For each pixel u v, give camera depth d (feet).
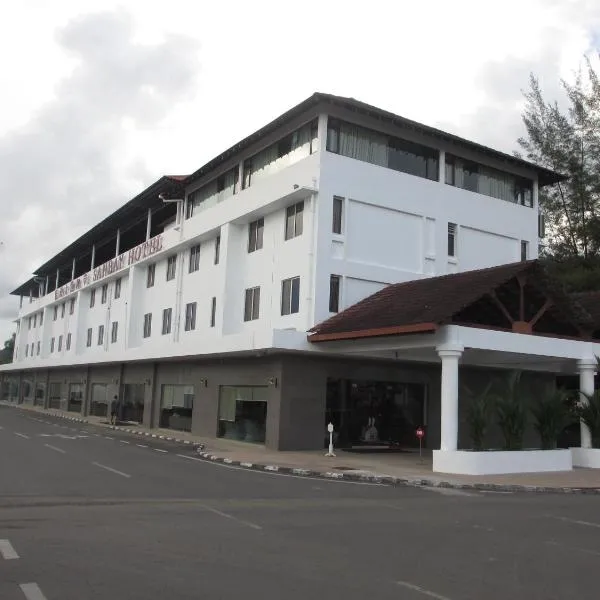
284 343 67.00
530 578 21.18
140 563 21.38
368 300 74.13
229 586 19.06
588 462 63.87
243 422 80.33
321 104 76.43
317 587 19.24
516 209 94.07
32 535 25.27
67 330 171.94
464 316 64.85
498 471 54.80
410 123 81.10
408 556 23.66
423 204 83.76
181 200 108.47
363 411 77.71
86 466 50.03
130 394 122.42
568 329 69.67
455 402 55.67
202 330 96.84
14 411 160.66
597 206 125.39
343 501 37.29
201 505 33.88
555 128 129.59
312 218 75.25
